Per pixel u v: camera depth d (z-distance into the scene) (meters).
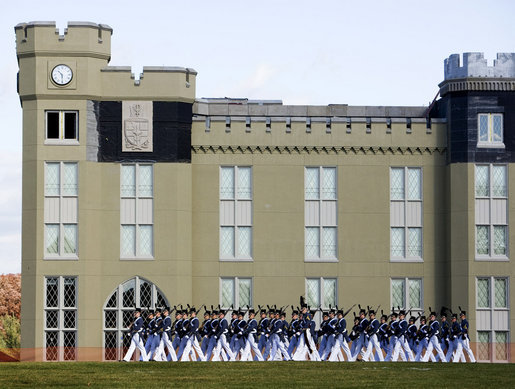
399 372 40.31
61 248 54.84
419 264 57.47
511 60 57.81
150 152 55.69
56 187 55.16
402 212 57.72
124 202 55.47
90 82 55.38
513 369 41.75
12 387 35.31
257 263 56.62
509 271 56.81
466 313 56.44
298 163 57.34
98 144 55.50
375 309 56.97
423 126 58.06
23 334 54.47
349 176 57.53
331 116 62.62
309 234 57.22
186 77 56.31
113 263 55.09
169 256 55.28
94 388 35.06
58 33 55.34
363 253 57.25
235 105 61.91
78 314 54.44
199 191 56.78
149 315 49.41
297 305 56.56
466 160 57.09
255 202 56.94
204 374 39.38
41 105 55.22
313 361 45.59
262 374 39.34
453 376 39.00
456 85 57.50
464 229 56.88
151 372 40.03
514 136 57.50
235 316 49.44
